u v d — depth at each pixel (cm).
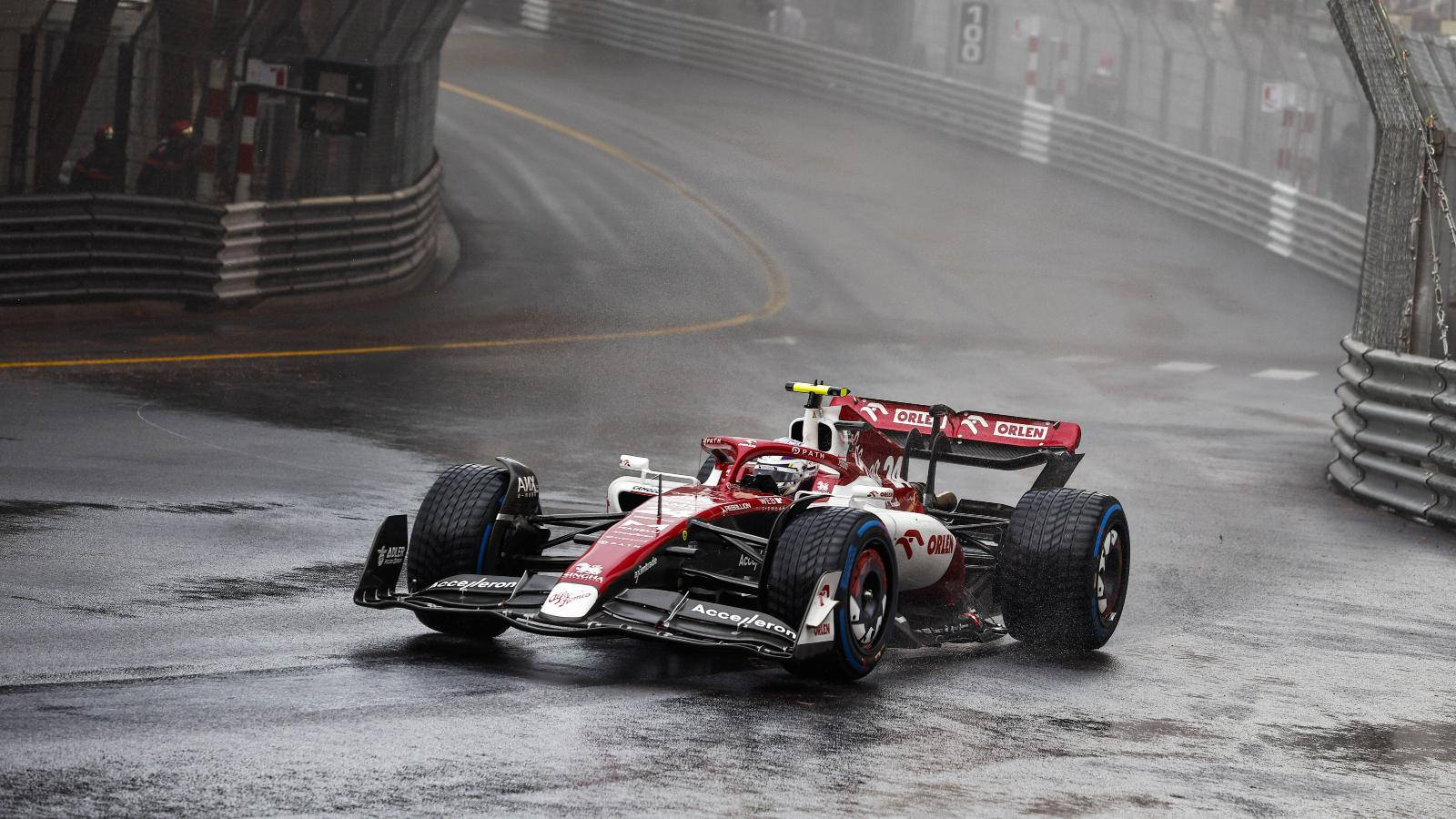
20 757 1883
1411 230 5519
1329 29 14100
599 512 4256
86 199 7662
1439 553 4603
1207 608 3609
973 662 2903
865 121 18100
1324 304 12594
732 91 19062
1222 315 11806
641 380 7338
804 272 11981
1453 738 2550
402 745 2041
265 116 9050
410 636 2731
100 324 7612
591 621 2367
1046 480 3547
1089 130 16275
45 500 3753
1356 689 2870
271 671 2402
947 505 3456
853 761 2127
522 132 16112
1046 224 14462
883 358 8881
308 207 8969
